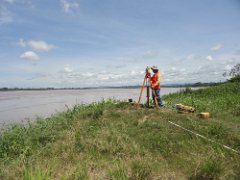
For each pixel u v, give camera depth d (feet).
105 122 38.58
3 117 62.75
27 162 24.63
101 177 20.92
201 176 20.57
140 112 43.09
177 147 27.40
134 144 27.78
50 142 31.63
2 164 25.30
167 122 36.96
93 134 32.37
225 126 34.09
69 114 46.65
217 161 21.85
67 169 22.61
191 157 24.06
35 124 41.63
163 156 25.39
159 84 47.83
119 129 34.60
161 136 30.76
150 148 27.81
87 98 132.36
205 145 27.17
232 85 87.61
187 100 63.21
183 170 21.98
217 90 83.61
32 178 18.66
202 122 36.76
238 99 57.06
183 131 32.65
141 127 35.01
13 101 128.26
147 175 20.74
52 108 81.00
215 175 20.08
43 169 21.16
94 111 45.03
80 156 25.81
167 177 20.65
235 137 29.14
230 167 21.57
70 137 30.81
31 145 30.27
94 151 27.20
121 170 20.75
